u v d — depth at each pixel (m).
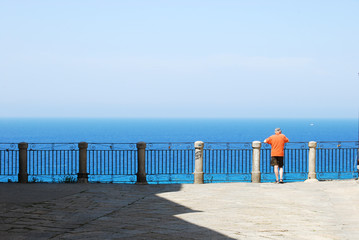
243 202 11.18
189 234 7.62
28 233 7.67
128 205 10.66
